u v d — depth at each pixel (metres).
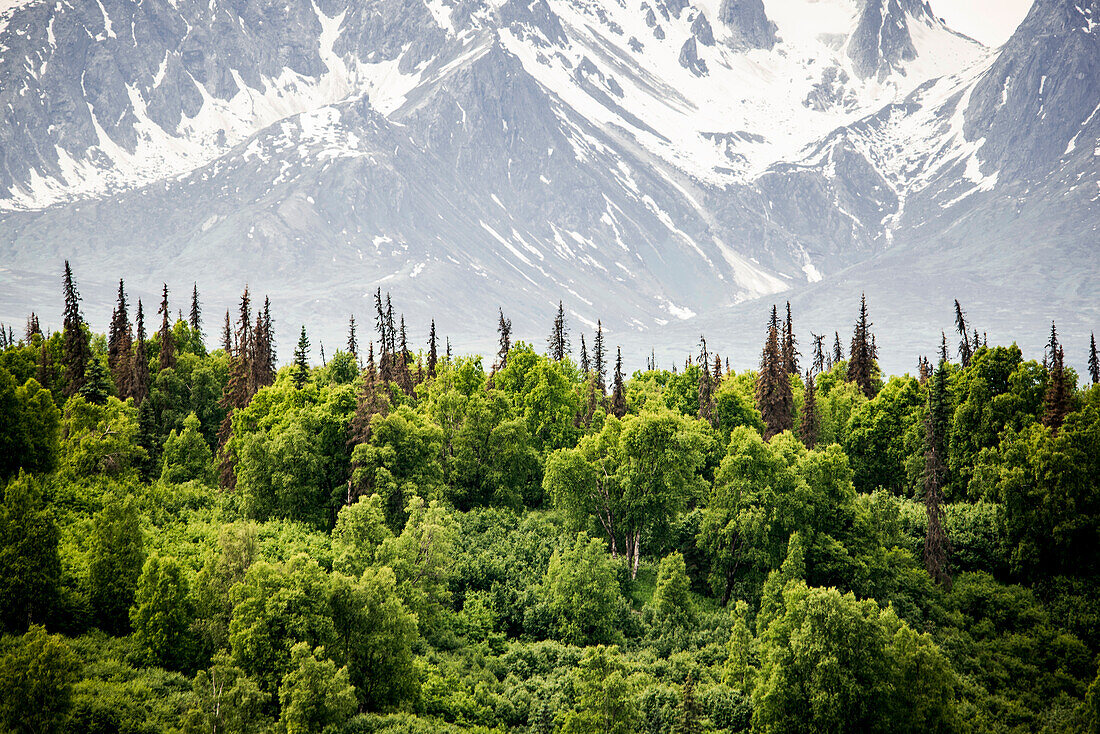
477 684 106.06
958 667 115.31
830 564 125.31
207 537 128.50
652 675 109.56
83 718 84.88
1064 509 124.19
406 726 91.62
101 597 104.06
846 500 131.25
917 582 126.19
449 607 124.19
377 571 106.44
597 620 120.25
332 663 89.19
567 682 103.12
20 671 82.69
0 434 127.38
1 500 109.31
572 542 136.50
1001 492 131.12
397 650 98.75
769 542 127.94
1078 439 127.25
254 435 144.25
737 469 132.62
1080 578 124.06
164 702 89.94
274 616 93.69
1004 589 126.38
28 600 98.19
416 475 142.38
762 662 102.12
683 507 142.12
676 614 122.69
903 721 93.94
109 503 106.75
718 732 96.56
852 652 95.25
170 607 98.69
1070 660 114.25
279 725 86.00
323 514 143.38
